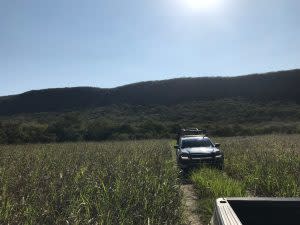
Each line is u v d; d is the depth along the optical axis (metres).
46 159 18.53
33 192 10.11
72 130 59.38
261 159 17.91
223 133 62.88
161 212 9.30
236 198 4.29
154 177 12.16
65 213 8.15
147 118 101.38
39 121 107.06
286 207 4.20
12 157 19.47
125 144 35.81
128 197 9.68
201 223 10.09
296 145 27.72
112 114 109.81
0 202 9.07
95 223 7.69
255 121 89.44
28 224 7.63
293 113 92.44
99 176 11.96
